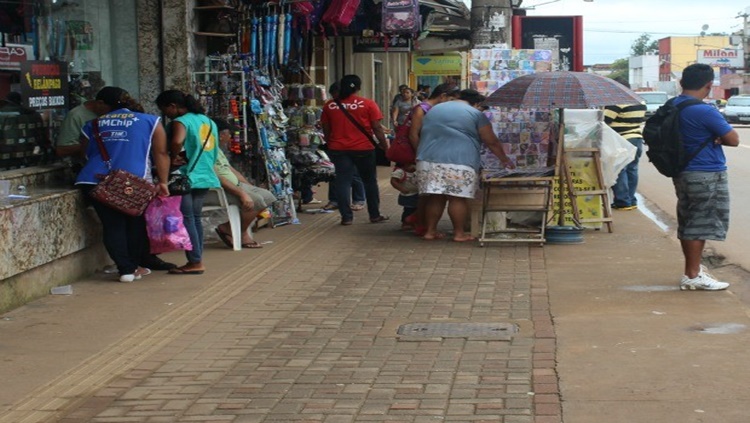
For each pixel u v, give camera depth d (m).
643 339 6.78
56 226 8.73
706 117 8.00
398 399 5.69
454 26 23.06
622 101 10.51
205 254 10.62
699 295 8.16
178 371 6.40
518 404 5.52
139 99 11.62
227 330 7.42
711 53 98.94
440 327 7.32
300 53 15.02
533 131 11.55
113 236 9.05
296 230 12.33
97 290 8.83
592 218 11.91
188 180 9.39
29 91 9.59
